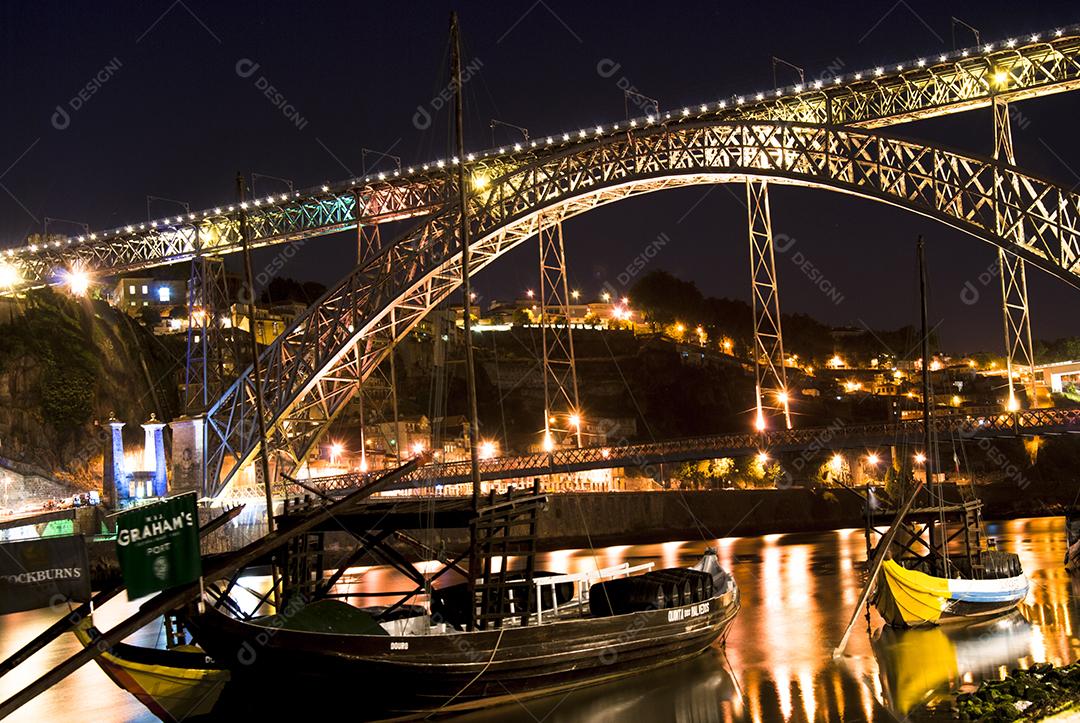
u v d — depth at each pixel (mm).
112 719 28203
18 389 96875
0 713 19359
